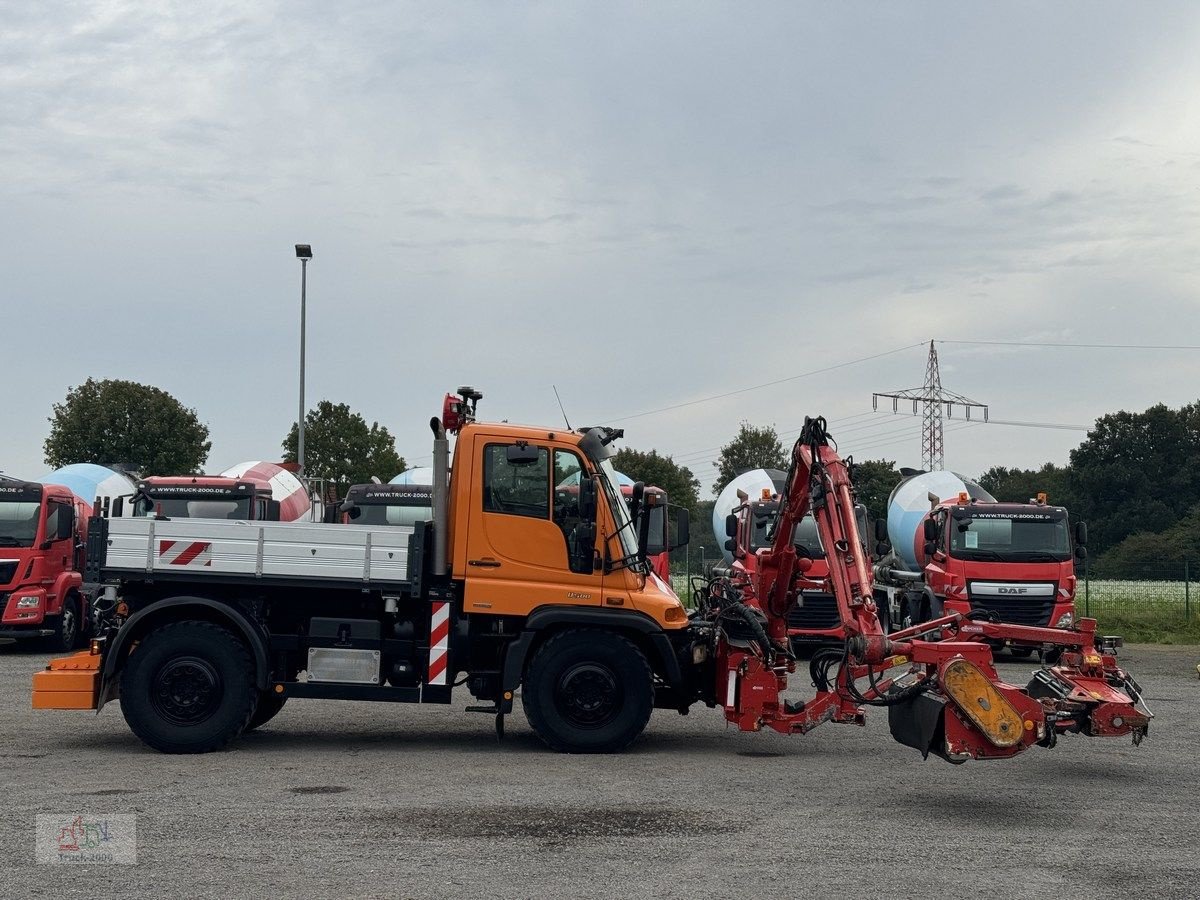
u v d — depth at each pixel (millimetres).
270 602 11227
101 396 51938
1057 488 91688
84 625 22969
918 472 28406
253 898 6258
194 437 53000
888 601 24812
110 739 11539
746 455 86438
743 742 11844
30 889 6391
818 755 11070
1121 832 8047
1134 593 34844
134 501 21703
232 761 10352
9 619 20641
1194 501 83562
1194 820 8445
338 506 23141
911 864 7113
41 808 8367
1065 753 11336
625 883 6602
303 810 8352
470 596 10891
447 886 6500
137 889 6406
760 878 6746
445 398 11211
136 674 10664
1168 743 11984
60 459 51219
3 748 10992
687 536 11922
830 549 10164
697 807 8633
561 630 11000
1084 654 10352
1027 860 7254
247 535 10945
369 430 52188
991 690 9125
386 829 7801
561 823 8031
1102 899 6430
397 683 11266
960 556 21094
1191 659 21906
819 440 10547
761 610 11500
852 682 10102
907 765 10562
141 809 8344
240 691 10750
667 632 11148
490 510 11031
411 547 10945
